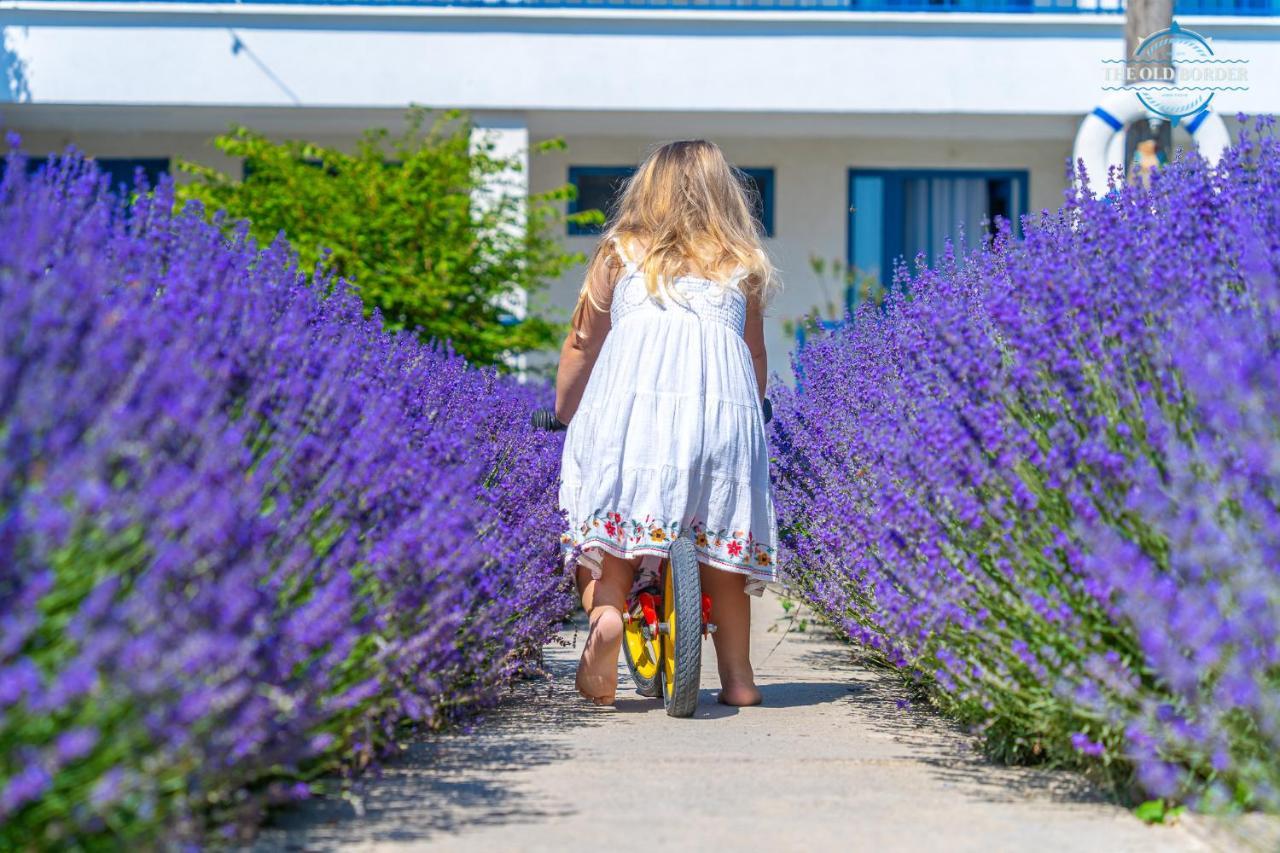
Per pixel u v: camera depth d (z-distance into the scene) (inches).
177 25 648.4
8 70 645.3
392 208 497.0
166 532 100.8
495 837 125.4
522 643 196.7
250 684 103.6
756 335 209.9
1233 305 139.6
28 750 86.7
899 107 665.6
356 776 147.3
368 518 138.6
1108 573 119.4
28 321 101.3
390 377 181.9
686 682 186.2
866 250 763.4
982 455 145.1
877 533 163.8
